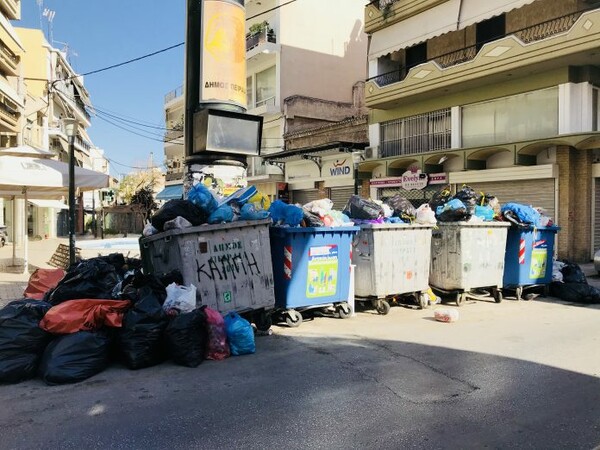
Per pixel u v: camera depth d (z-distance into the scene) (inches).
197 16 393.4
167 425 161.5
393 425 161.9
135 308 221.6
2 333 200.7
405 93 853.8
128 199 2193.7
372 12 936.3
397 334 281.0
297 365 224.1
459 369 218.8
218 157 390.0
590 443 150.6
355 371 215.9
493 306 372.8
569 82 668.1
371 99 925.2
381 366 222.7
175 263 260.5
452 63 860.6
